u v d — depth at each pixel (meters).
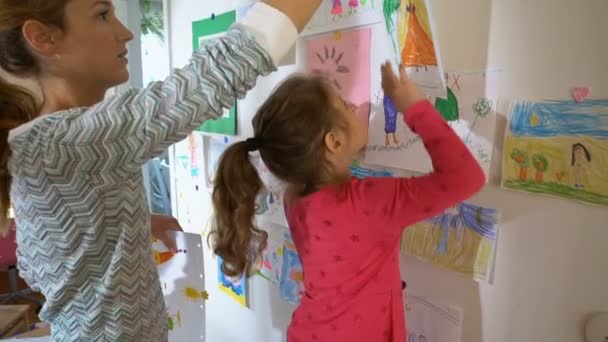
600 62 0.60
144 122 0.50
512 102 0.70
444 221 0.83
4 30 0.57
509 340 0.76
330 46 0.98
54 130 0.52
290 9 0.54
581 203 0.64
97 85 0.67
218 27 1.34
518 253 0.73
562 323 0.69
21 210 0.59
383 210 0.72
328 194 0.78
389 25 0.81
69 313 0.64
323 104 0.75
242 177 0.83
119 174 0.54
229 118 1.36
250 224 0.86
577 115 0.63
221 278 1.56
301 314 0.86
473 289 0.80
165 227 1.17
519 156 0.70
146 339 0.67
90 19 0.62
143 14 2.08
